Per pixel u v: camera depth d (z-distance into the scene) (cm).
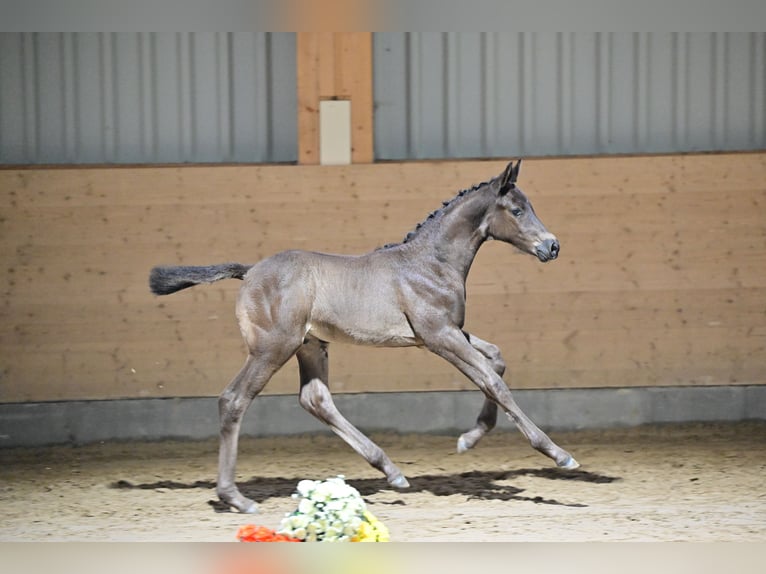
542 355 1063
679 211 1065
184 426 1054
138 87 1099
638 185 1063
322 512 500
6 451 1033
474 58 1100
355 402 1050
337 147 1054
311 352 787
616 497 791
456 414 1053
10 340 1053
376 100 1101
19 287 1053
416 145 1104
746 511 738
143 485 867
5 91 1096
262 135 1106
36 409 1049
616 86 1104
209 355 1057
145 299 1056
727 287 1067
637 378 1066
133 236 1055
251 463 952
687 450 972
